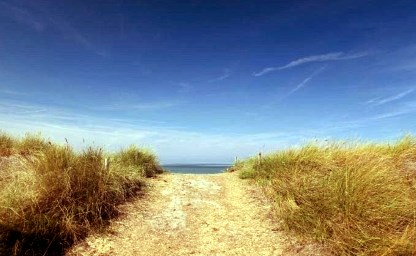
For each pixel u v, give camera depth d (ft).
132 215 23.80
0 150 29.86
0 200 19.22
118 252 19.49
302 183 24.62
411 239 17.54
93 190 22.75
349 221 19.30
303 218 21.18
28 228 18.31
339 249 18.30
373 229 18.53
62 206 20.72
